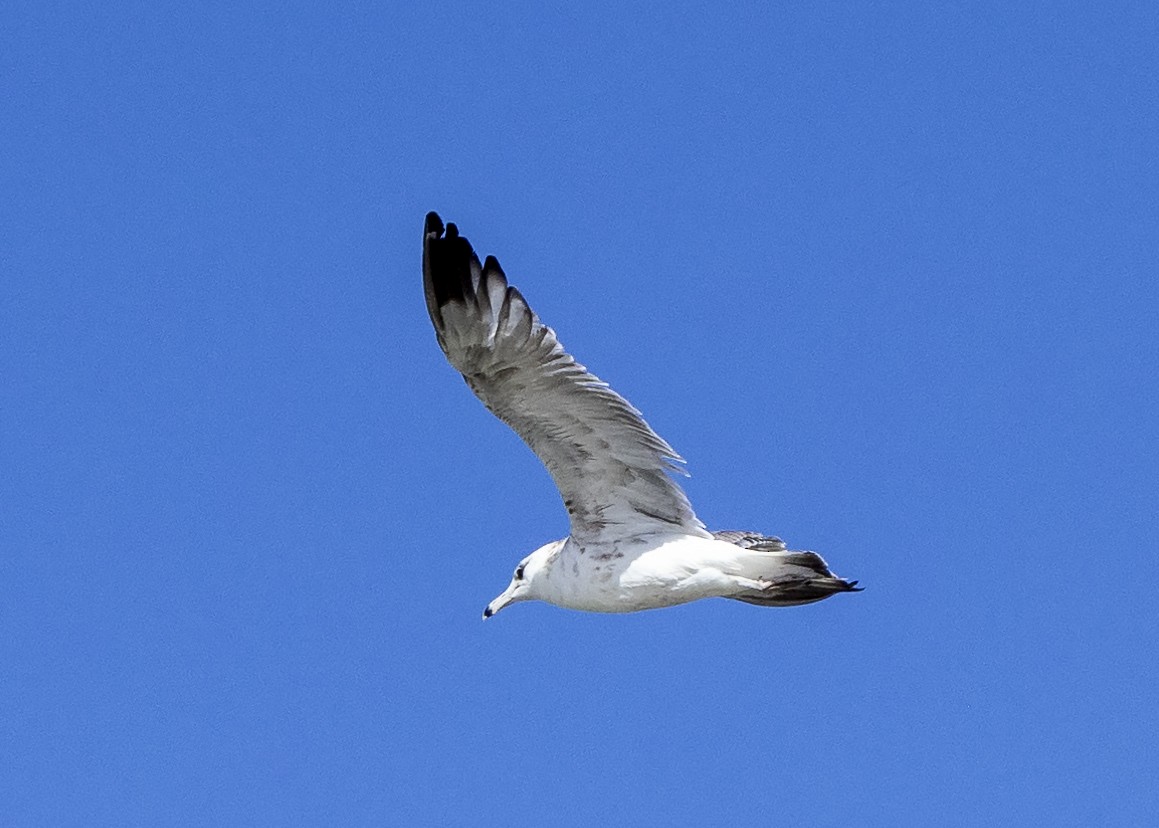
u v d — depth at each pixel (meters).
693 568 16.41
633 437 16.08
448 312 14.97
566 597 17.02
